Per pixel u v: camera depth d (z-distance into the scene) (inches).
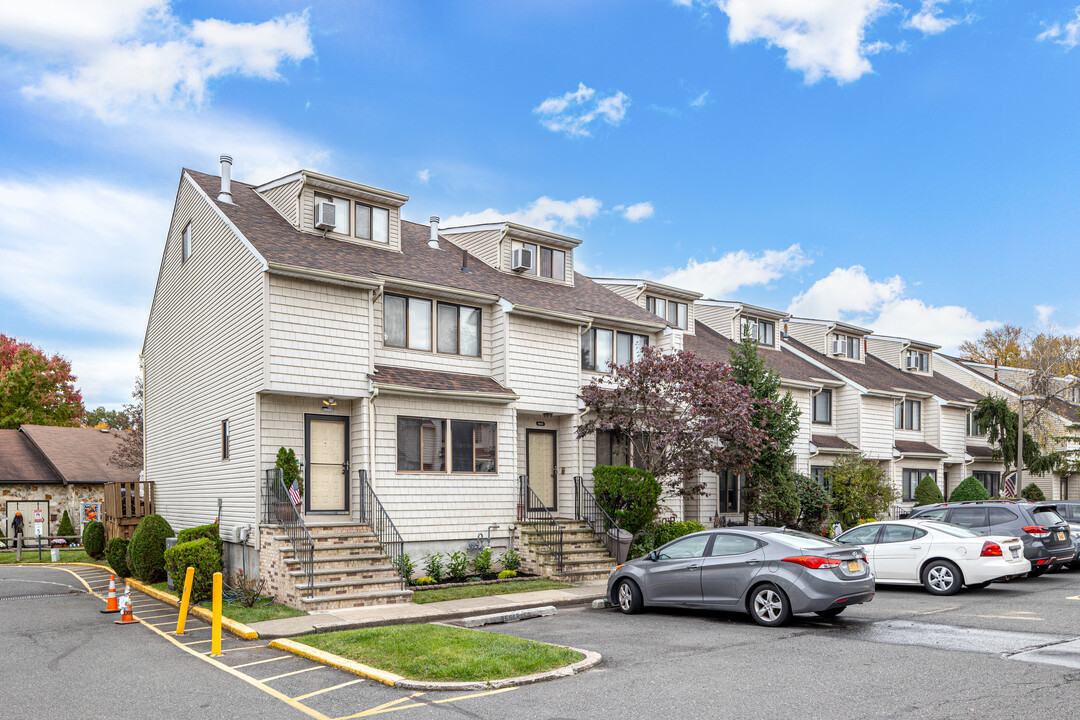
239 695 344.2
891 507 1293.1
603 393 815.7
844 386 1316.4
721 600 504.4
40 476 1403.8
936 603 565.9
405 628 466.0
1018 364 2384.4
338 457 701.3
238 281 706.2
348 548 632.4
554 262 986.1
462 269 872.3
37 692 355.9
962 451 1539.1
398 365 745.6
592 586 682.8
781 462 983.0
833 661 377.1
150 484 933.2
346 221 801.6
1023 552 658.2
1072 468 1545.3
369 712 312.5
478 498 756.0
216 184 829.8
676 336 975.6
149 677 382.3
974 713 286.5
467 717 300.8
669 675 356.8
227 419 717.3
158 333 954.7
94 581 836.0
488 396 754.2
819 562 470.9
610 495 802.2
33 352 1980.8
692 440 780.6
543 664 371.9
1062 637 422.9
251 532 653.9
